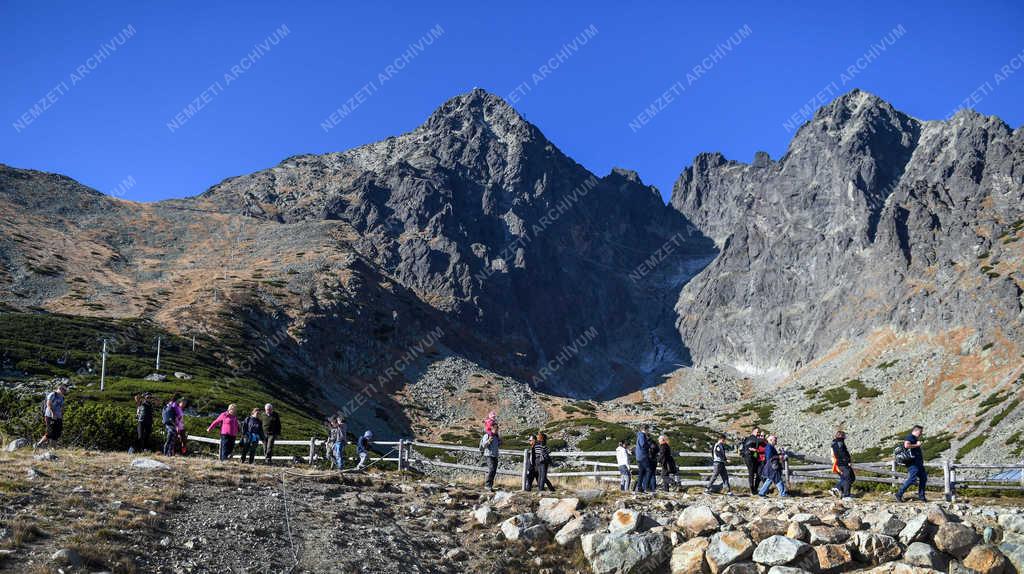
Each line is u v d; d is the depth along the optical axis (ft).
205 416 258.37
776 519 76.79
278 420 111.45
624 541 71.72
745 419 561.43
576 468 203.92
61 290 486.38
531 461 97.45
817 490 105.09
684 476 207.51
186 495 73.61
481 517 80.07
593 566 71.31
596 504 85.35
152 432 118.62
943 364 547.49
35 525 57.26
